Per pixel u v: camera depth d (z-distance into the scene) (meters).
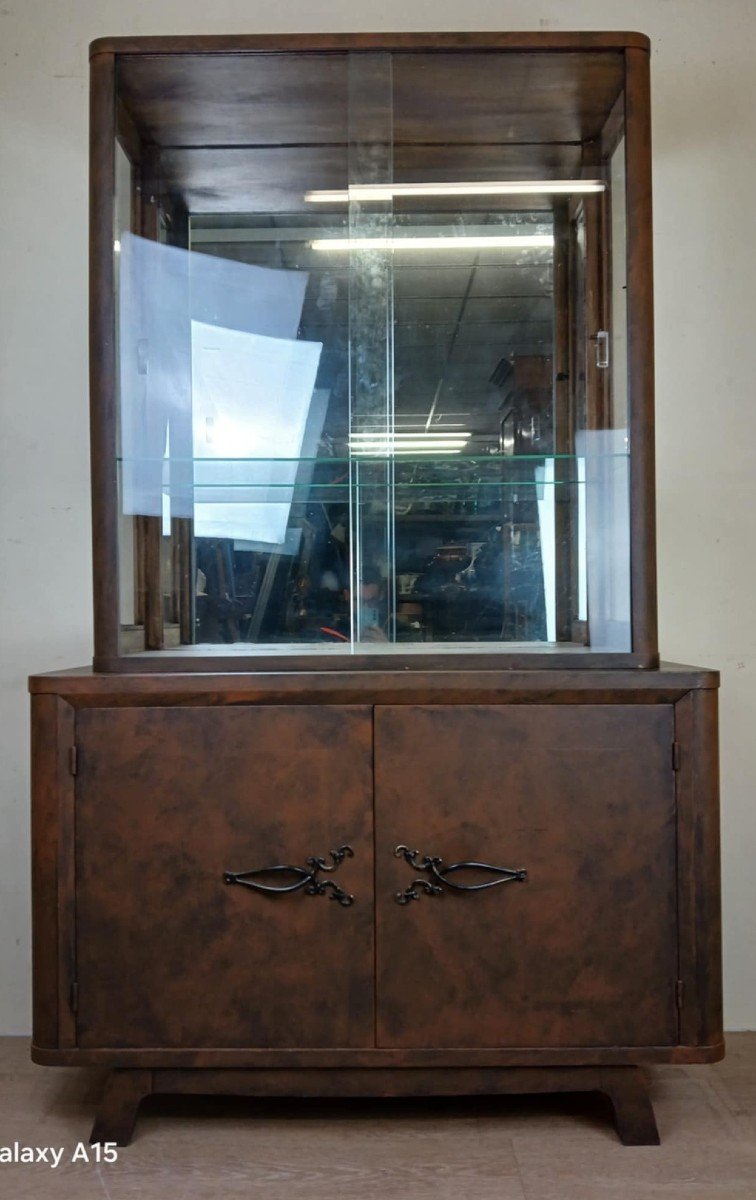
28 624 2.05
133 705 1.49
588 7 2.04
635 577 1.56
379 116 1.71
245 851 1.48
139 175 1.70
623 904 1.48
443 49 1.58
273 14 2.05
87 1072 1.82
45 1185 1.41
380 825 1.48
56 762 1.49
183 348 1.70
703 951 1.48
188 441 1.69
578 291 1.71
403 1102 1.68
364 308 1.73
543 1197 1.38
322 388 1.72
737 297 2.05
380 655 1.55
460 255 1.74
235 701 1.49
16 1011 2.03
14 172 2.05
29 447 2.05
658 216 2.05
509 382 1.71
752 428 2.05
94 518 1.56
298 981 1.48
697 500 2.05
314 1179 1.43
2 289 2.04
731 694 2.04
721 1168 1.45
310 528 1.69
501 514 1.68
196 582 1.68
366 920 1.48
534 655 1.55
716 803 1.49
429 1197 1.38
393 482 1.70
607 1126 1.59
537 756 1.48
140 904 1.48
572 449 1.67
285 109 1.69
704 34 2.05
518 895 1.48
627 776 1.49
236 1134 1.57
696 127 2.05
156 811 1.48
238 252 1.73
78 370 2.05
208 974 1.48
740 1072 1.80
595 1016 1.48
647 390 1.58
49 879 1.48
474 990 1.47
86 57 2.05
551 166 1.73
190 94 1.65
